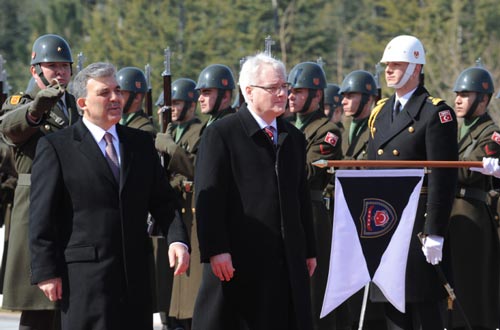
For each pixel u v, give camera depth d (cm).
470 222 1480
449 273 1343
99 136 1103
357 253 1222
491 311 1504
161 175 1131
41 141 1099
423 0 7412
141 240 1099
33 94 1322
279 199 1127
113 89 1102
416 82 1321
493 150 1512
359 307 1500
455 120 1302
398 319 1314
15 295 1264
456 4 6819
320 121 1559
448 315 1428
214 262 1116
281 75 1134
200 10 7294
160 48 6981
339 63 7450
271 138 1141
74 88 1112
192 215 1630
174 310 1636
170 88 1686
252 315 1126
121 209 1086
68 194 1087
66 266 1080
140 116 1759
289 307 1129
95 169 1086
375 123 1345
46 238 1075
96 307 1068
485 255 1492
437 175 1274
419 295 1289
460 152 1539
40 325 1273
